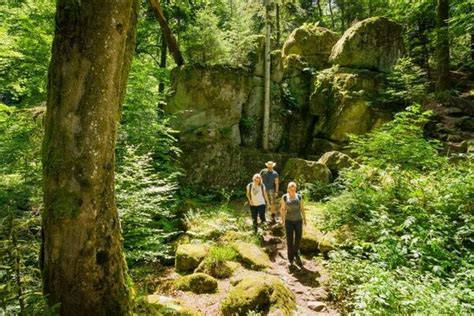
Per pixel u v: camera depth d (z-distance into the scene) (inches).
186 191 444.8
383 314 179.3
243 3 644.7
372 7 871.7
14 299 134.3
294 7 778.2
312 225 328.2
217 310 208.5
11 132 300.0
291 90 565.3
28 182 247.9
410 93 481.7
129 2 143.4
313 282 243.1
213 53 536.4
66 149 139.8
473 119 507.5
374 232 274.7
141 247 270.8
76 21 137.6
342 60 543.8
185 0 393.4
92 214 142.8
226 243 301.0
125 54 166.9
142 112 382.3
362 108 490.0
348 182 350.3
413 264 229.9
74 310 142.7
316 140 526.3
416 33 781.3
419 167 347.3
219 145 484.4
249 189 331.0
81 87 139.0
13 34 385.1
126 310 154.8
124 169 285.1
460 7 591.2
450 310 170.2
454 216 272.4
